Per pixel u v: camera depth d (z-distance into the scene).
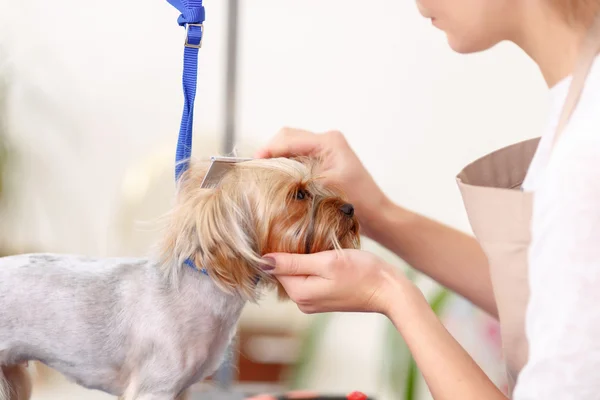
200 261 1.30
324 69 3.03
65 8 2.93
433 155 3.10
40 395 2.67
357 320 3.15
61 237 3.00
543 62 0.96
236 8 2.39
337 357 3.13
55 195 2.98
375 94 3.06
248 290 1.32
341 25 3.01
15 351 1.30
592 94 0.83
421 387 2.60
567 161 0.78
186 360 1.30
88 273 1.33
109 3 2.94
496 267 0.95
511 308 0.96
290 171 1.38
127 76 2.98
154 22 2.96
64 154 2.98
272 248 1.34
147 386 1.28
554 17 0.92
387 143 3.09
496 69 3.05
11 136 2.84
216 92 2.97
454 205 3.11
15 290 1.28
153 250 1.40
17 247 2.87
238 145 1.74
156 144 3.00
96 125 2.99
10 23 2.91
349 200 1.48
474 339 2.56
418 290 1.11
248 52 2.99
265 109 3.03
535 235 0.82
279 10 2.97
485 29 0.95
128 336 1.29
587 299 0.76
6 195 2.80
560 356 0.77
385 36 3.02
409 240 1.48
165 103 3.00
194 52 1.20
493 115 3.08
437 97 3.07
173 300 1.30
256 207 1.33
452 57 3.04
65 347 1.29
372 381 3.10
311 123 3.06
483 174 1.13
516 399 0.83
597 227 0.75
